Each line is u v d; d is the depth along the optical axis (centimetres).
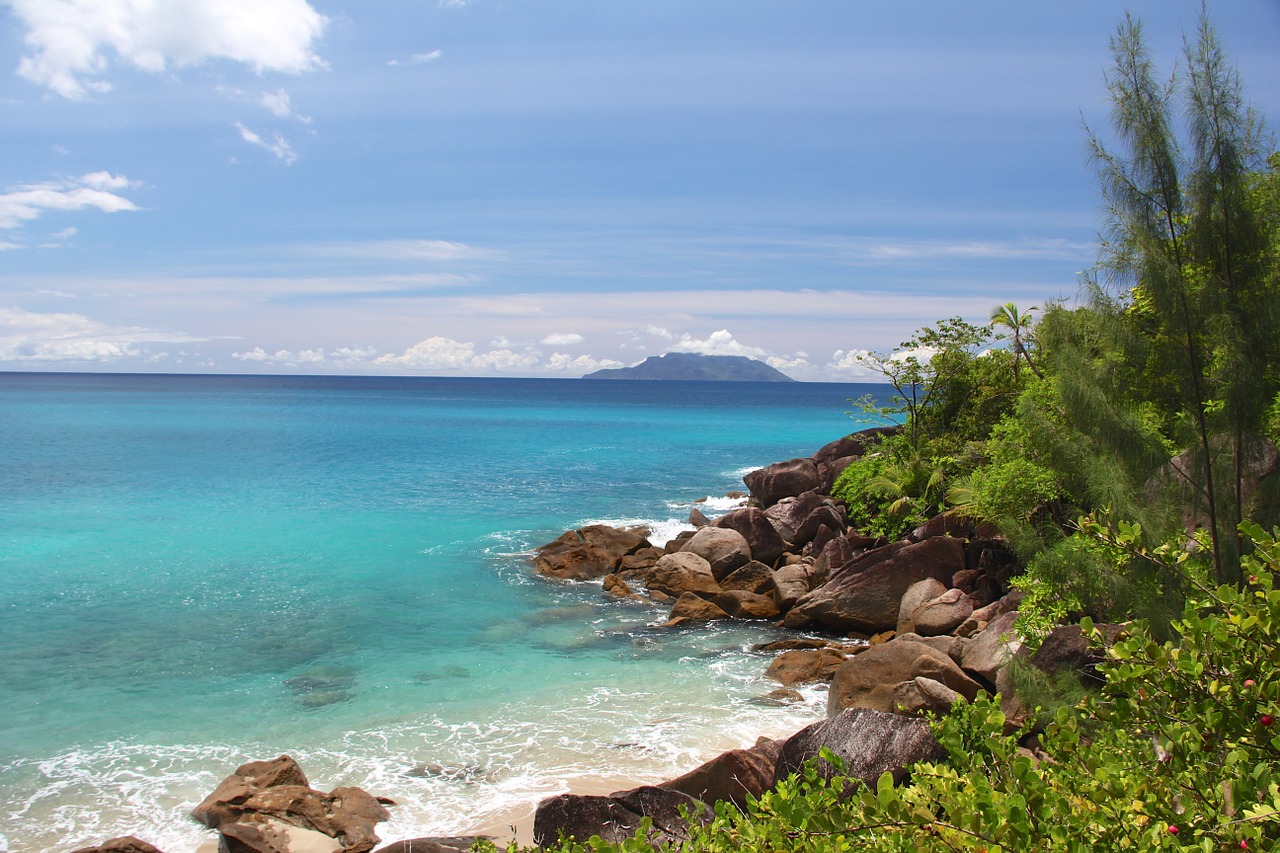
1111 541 791
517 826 1191
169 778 1327
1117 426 1057
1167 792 481
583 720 1568
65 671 1784
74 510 3709
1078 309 1171
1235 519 992
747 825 624
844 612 2150
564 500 4153
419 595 2425
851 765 1048
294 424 9344
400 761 1395
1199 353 1006
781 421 10875
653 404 16475
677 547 2836
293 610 2250
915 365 3070
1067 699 1053
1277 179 1037
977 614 1867
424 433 8269
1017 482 1850
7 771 1342
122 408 12181
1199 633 527
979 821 468
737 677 1820
